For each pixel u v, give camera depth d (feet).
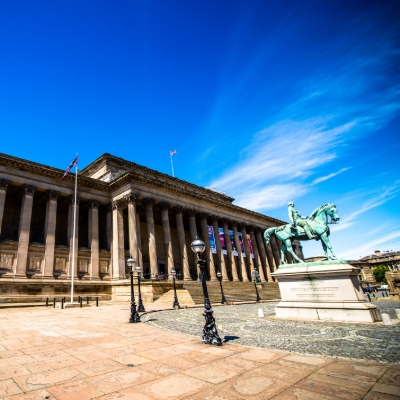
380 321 48.08
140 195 155.12
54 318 65.62
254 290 154.61
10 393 20.11
